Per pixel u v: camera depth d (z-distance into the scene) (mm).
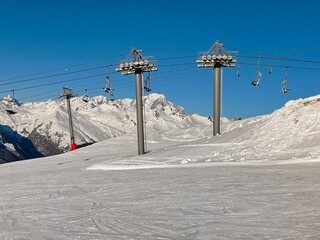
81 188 16250
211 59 35000
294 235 7520
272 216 9000
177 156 27312
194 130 69250
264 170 17109
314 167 16922
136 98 33500
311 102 27516
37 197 14617
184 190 13438
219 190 12883
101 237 8312
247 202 10680
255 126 30484
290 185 12891
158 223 9141
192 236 7953
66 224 9695
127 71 33562
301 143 22594
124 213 10461
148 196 12820
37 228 9508
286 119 27047
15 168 34594
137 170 22641
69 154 49562
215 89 35594
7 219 10812
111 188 15461
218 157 24219
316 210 9328
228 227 8391
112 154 42625
